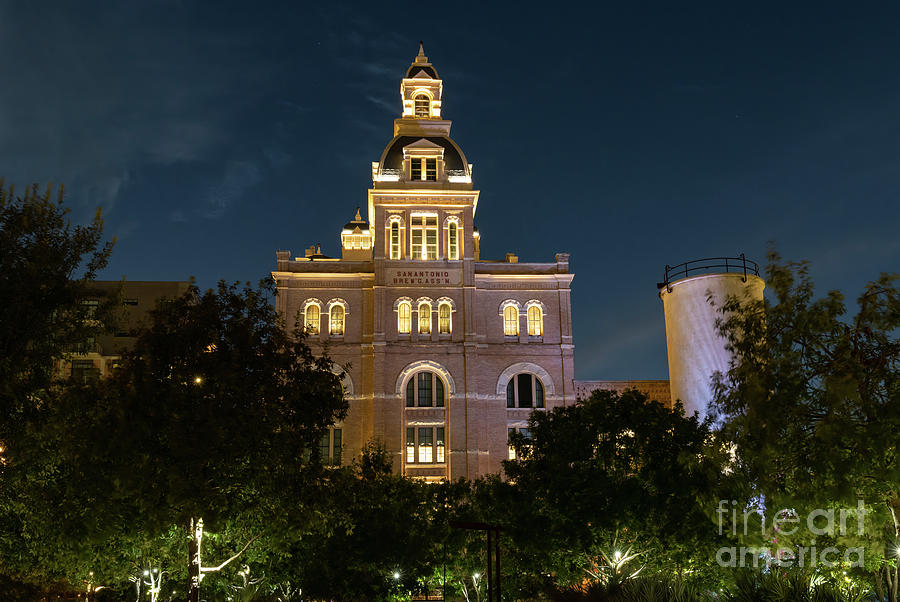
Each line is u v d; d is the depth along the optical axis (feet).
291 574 114.32
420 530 126.62
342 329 202.49
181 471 82.64
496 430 197.67
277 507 89.76
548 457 115.44
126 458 83.71
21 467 83.66
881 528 67.51
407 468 193.77
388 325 201.05
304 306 203.41
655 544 105.81
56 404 87.76
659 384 203.41
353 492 106.63
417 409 197.47
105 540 86.63
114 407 85.35
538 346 204.03
